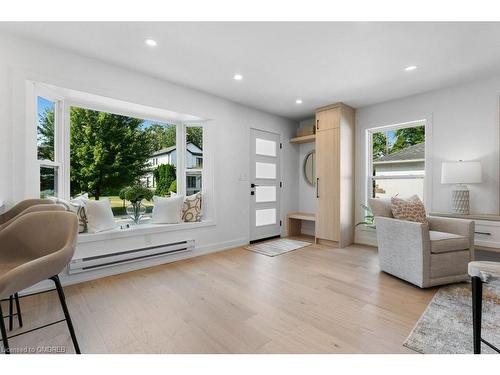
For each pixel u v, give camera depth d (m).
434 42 2.19
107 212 2.75
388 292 2.21
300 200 5.05
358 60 2.52
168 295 2.16
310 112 4.42
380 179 3.98
